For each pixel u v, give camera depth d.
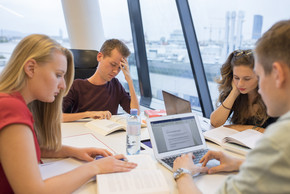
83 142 1.20
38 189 0.64
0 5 2.92
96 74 1.80
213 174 0.89
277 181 0.45
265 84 0.56
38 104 0.96
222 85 1.66
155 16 3.05
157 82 3.46
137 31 3.46
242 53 1.40
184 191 0.72
